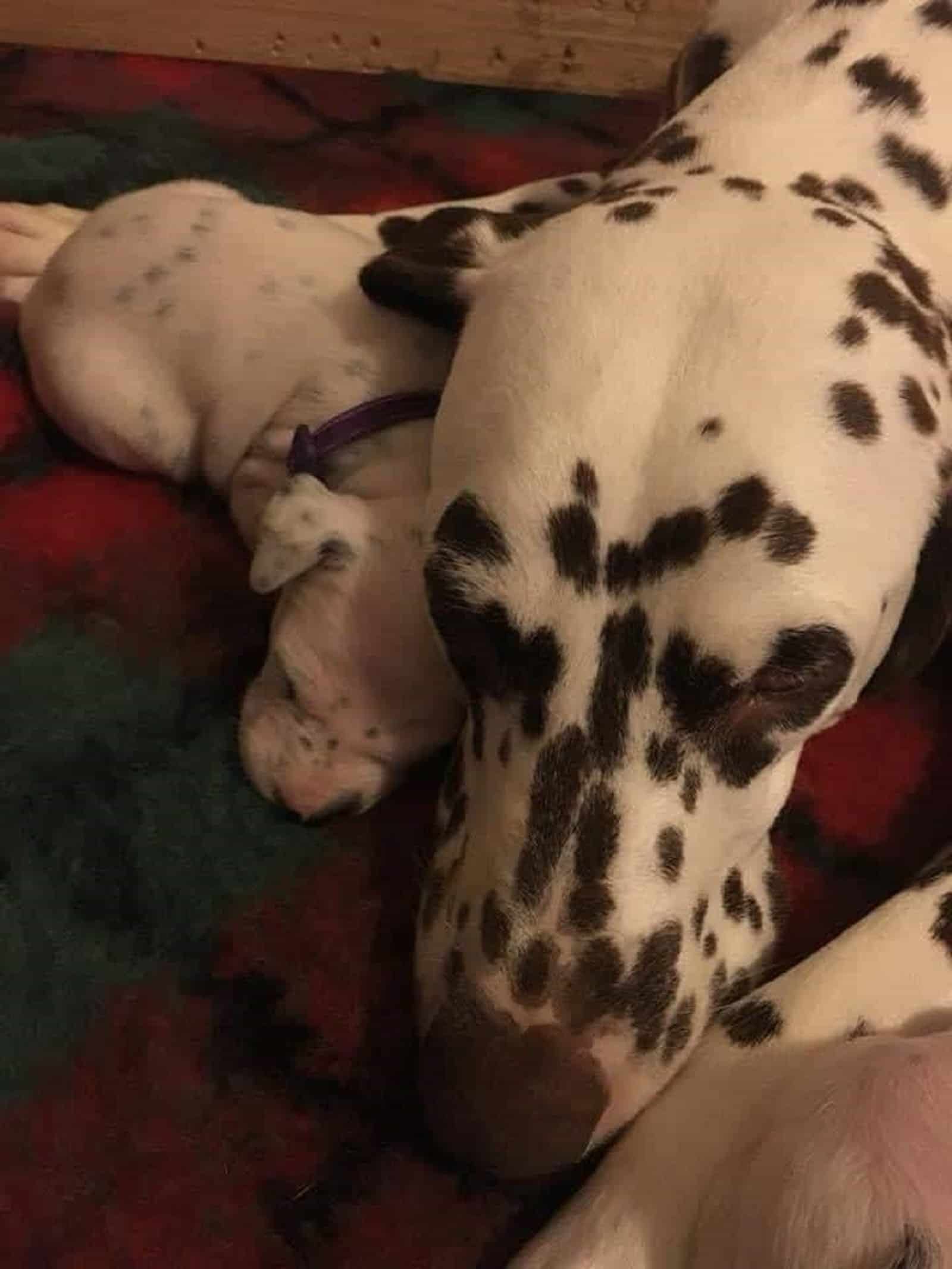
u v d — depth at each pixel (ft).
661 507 1.02
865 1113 0.97
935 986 1.13
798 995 1.12
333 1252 1.11
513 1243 1.12
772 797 1.11
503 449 1.05
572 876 1.03
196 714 1.41
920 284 1.16
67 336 1.55
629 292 1.08
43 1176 1.14
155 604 1.50
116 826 1.32
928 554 1.12
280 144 2.08
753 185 1.21
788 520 1.01
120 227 1.57
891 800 1.42
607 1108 1.03
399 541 1.29
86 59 2.20
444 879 1.12
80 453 1.62
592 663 1.03
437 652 1.28
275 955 1.26
